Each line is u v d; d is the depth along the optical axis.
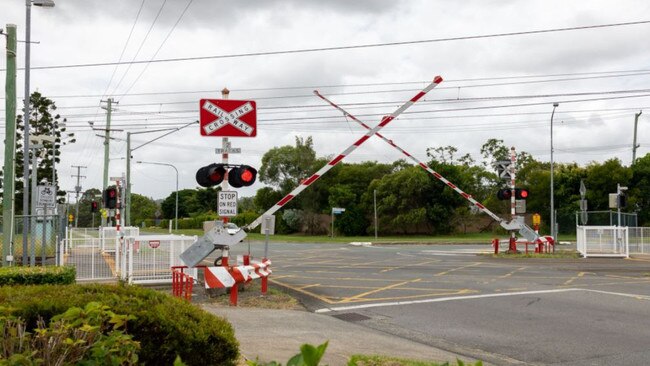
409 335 10.61
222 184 14.18
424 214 64.69
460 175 66.06
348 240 56.09
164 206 122.69
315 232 75.50
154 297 6.14
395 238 61.09
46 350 4.34
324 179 76.31
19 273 12.59
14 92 20.72
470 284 17.64
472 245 44.50
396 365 7.77
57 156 68.44
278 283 18.12
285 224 76.25
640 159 59.91
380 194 67.75
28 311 5.36
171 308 5.88
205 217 85.88
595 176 59.75
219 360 5.82
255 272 14.38
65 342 4.21
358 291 16.31
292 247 42.00
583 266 23.45
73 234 37.19
